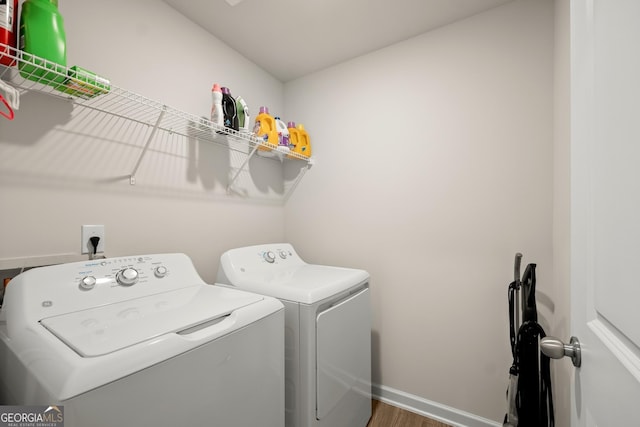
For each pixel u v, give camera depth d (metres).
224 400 0.90
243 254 1.71
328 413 1.35
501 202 1.64
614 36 0.48
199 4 1.62
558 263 1.39
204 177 1.81
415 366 1.89
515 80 1.61
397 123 1.98
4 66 1.01
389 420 1.79
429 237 1.85
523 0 1.59
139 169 1.48
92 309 0.98
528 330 1.23
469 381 1.72
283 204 2.48
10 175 1.08
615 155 0.47
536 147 1.55
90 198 1.29
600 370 0.52
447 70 1.81
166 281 1.24
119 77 1.39
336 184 2.23
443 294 1.81
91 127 1.29
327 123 2.29
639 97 0.40
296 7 1.65
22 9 0.98
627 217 0.43
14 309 0.87
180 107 1.66
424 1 1.61
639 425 0.38
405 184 1.94
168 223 1.61
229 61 2.00
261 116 1.96
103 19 1.33
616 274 0.46
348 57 2.16
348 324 1.53
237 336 0.95
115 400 0.65
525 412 1.21
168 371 0.75
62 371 0.62
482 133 1.70
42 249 1.15
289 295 1.31
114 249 1.37
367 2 1.61
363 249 2.10
